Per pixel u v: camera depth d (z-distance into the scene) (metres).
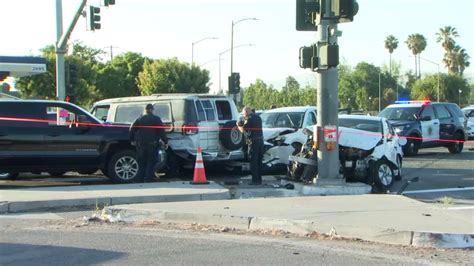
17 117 13.08
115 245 7.71
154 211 9.57
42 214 10.23
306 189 12.16
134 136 13.30
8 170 13.03
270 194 12.21
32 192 11.71
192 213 9.31
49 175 16.02
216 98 14.97
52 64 50.12
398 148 14.48
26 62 22.25
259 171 13.32
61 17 25.59
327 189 12.16
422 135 21.59
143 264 6.73
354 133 13.53
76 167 13.49
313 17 12.08
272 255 7.19
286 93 89.12
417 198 12.15
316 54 12.09
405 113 22.09
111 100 16.33
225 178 15.20
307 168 12.78
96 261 6.86
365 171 13.21
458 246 7.60
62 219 9.74
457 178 15.45
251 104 91.69
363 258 7.05
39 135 13.14
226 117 15.09
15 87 50.66
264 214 9.15
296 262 6.86
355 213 9.23
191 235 8.41
